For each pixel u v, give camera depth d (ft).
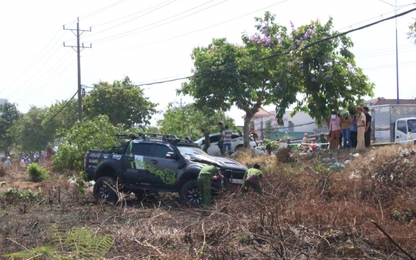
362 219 27.81
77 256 22.72
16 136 175.32
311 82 71.67
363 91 71.46
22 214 39.78
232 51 76.18
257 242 26.14
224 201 33.76
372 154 50.65
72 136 77.92
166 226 30.17
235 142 87.86
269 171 50.72
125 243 25.64
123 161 45.16
